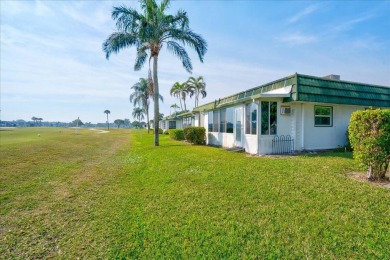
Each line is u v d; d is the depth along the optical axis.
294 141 12.07
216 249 3.41
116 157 12.85
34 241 3.81
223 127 16.44
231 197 5.31
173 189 6.14
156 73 17.47
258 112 11.59
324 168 7.57
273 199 5.07
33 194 6.17
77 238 3.88
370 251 3.22
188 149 14.30
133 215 4.68
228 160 9.68
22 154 13.05
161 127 55.38
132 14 15.47
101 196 5.95
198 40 16.73
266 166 8.09
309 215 4.27
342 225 3.89
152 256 3.33
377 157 6.00
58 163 10.74
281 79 12.05
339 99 12.12
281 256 3.21
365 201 4.74
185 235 3.81
